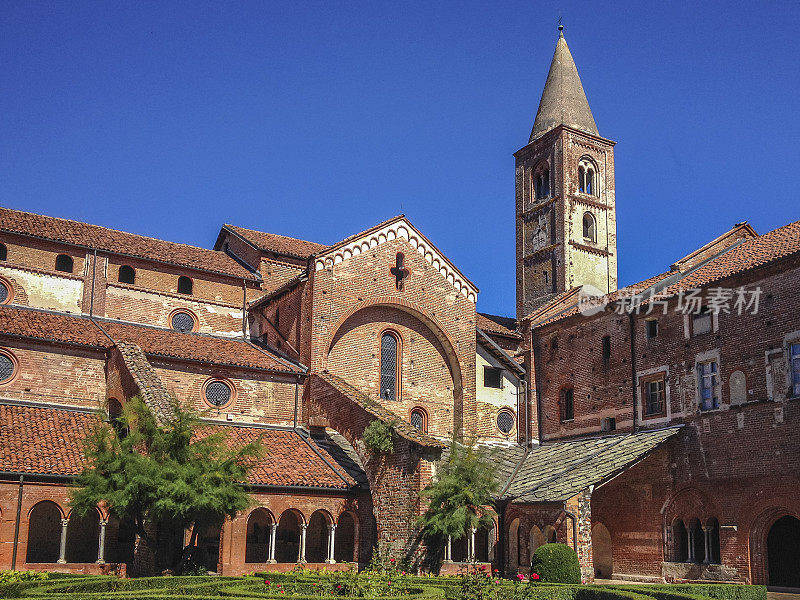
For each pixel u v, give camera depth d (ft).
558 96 239.50
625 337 140.97
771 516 110.11
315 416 136.98
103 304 142.72
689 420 124.67
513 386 163.12
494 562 132.46
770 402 112.16
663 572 122.62
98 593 74.23
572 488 118.83
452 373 155.53
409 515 115.44
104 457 93.15
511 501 127.24
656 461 127.54
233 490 96.22
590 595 90.07
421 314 151.02
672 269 147.43
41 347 124.26
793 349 110.42
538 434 158.30
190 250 162.20
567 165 228.63
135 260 147.43
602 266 228.63
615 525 132.46
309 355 138.92
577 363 152.05
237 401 134.21
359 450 126.52
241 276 157.69
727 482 116.26
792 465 107.55
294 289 146.92
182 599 71.36
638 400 136.15
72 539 122.93
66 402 124.36
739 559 112.57
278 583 87.51
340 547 133.90
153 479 92.38
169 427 99.86
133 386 115.75
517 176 247.09
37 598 70.64
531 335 164.04
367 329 146.82
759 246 131.85
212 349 139.13
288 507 116.67
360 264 145.89
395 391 148.36
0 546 99.35
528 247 237.45
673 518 123.44
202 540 121.08
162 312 148.25
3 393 119.96
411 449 117.29
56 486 104.17
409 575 101.86
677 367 128.88
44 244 139.85
